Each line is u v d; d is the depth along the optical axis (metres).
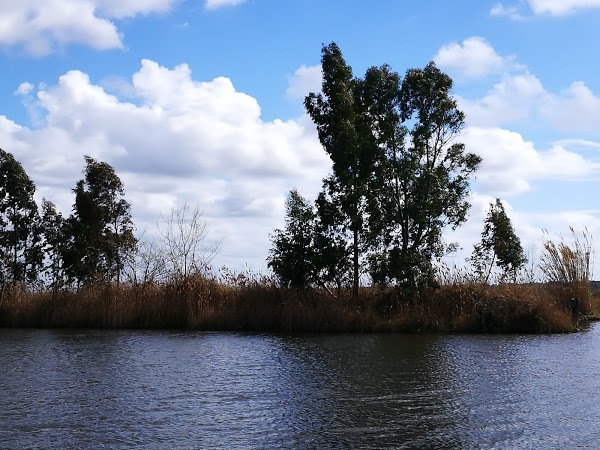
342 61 33.09
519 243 36.09
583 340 25.62
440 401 14.22
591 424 12.22
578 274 33.75
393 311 30.42
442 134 32.72
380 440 11.26
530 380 16.64
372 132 33.16
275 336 27.78
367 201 32.03
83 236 37.00
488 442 11.11
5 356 21.47
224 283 33.03
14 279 36.62
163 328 31.52
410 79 32.00
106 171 38.19
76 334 28.89
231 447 10.88
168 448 10.84
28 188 37.22
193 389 15.62
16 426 12.22
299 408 13.61
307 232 32.88
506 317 28.89
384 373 17.81
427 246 32.16
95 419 12.72
